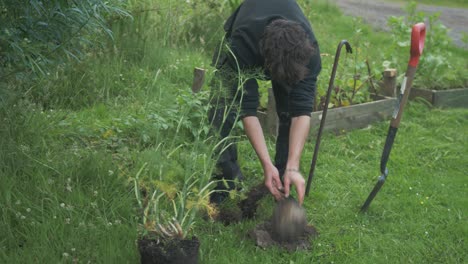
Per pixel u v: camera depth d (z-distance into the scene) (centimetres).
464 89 688
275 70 317
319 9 1210
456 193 463
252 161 485
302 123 352
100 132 482
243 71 347
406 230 401
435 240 391
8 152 389
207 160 350
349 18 1170
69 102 547
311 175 434
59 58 407
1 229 333
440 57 719
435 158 524
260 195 398
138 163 417
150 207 334
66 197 368
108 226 347
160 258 300
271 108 523
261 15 349
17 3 364
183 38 726
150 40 673
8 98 424
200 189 336
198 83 532
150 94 554
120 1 437
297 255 352
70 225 344
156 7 712
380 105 600
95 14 388
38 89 525
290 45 313
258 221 389
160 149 391
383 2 1523
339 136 557
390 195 454
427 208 432
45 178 381
